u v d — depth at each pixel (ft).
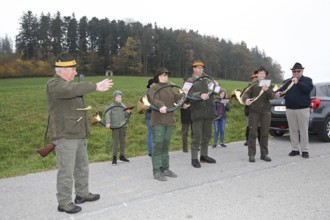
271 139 31.58
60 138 13.48
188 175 18.90
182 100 18.34
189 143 32.91
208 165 21.29
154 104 17.79
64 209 13.64
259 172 19.26
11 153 31.45
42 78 202.59
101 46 294.87
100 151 31.07
